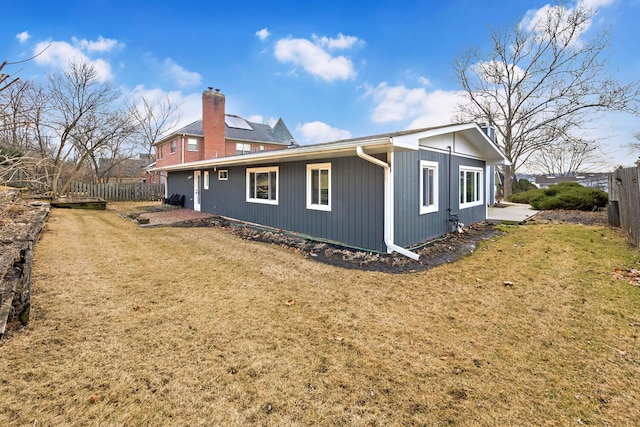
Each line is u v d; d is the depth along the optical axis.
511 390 2.16
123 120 20.81
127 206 16.02
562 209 12.40
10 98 3.92
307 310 3.46
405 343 2.77
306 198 7.67
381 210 5.96
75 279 4.27
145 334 2.85
